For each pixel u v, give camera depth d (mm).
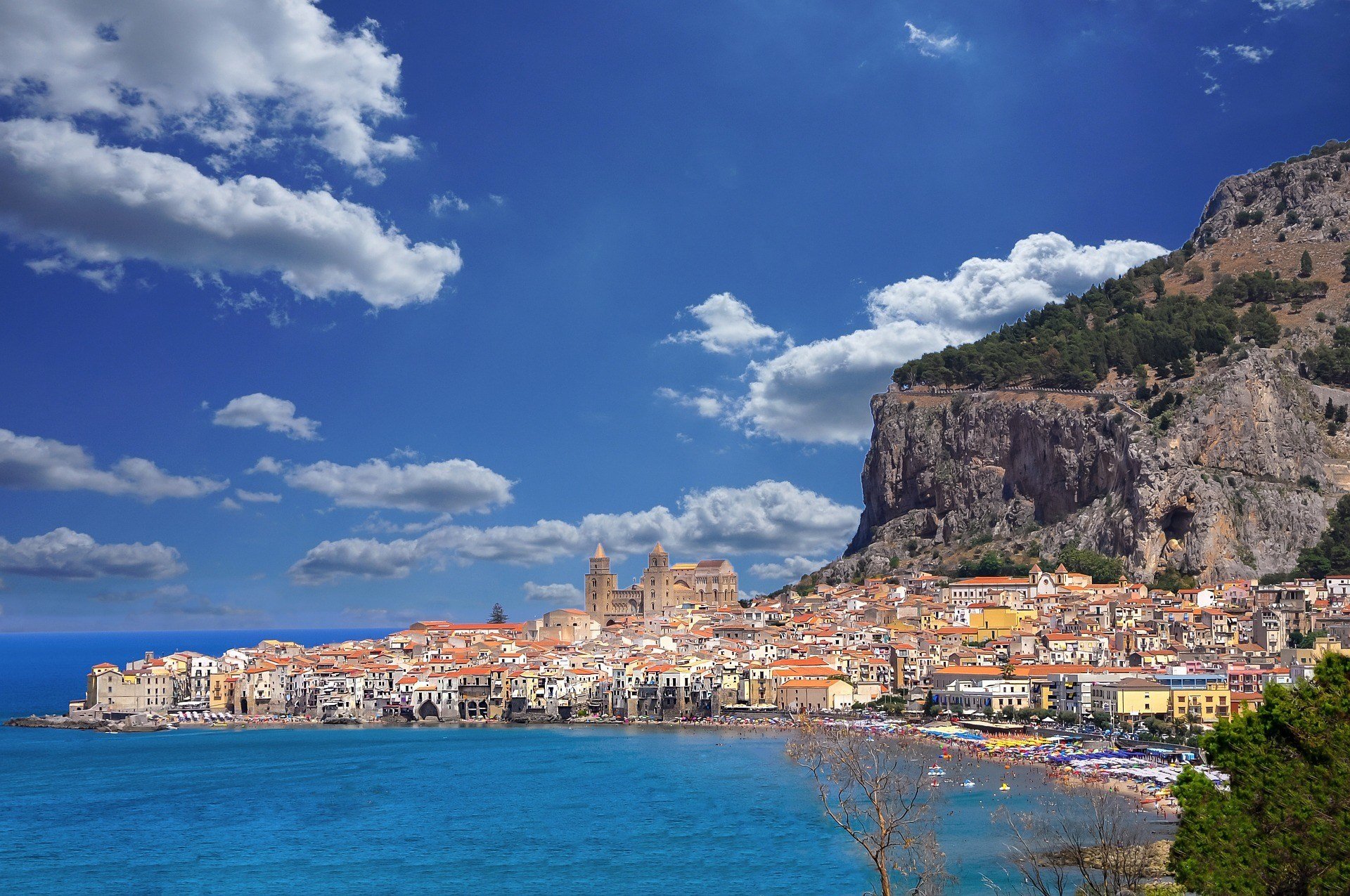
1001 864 186375
